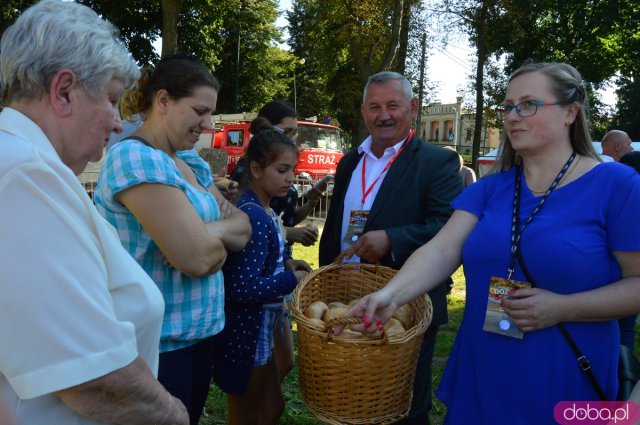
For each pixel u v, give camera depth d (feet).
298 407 11.53
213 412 11.29
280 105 13.05
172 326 6.20
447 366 6.46
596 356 5.41
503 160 6.42
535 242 5.50
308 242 11.16
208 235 6.07
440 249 6.32
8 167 3.34
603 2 79.20
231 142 53.16
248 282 7.29
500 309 5.55
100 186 6.05
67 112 3.80
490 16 76.38
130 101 6.57
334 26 65.82
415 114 9.51
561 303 5.24
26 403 3.57
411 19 67.00
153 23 80.43
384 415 6.41
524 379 5.51
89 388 3.52
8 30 3.77
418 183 8.79
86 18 3.92
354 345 6.01
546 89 5.67
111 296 3.90
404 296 6.02
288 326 9.61
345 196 9.76
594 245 5.33
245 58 127.03
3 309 3.23
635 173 5.41
